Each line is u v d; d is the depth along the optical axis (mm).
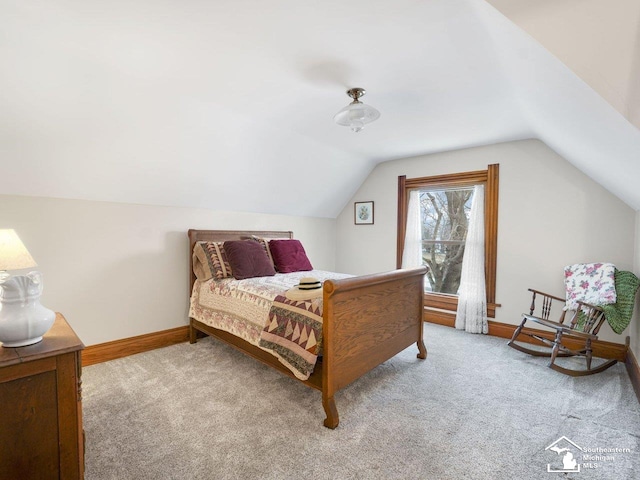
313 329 1845
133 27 1522
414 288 2652
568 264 3051
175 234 3160
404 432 1737
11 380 1068
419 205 4086
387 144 3498
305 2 1347
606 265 2709
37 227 2363
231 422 1822
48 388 1141
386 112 2592
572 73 1161
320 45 1682
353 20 1472
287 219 4277
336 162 3906
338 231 4945
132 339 2865
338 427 1780
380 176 4402
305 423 1818
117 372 2471
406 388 2240
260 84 2127
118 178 2609
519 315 3318
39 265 2381
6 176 2166
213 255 2947
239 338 2498
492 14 1236
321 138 3287
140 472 1438
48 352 1129
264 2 1345
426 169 3951
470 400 2080
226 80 2068
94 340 2662
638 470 1457
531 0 1008
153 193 2910
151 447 1604
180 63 1859
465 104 2416
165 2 1342
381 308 2217
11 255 1365
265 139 3059
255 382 2316
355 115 2164
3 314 1159
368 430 1755
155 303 3023
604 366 2518
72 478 1200
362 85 2129
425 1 1336
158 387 2229
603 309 2451
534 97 1933
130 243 2848
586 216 2957
